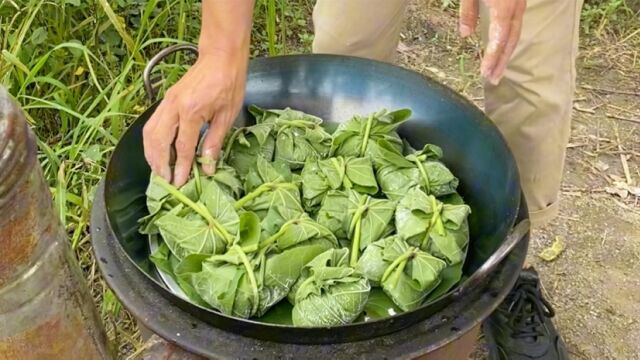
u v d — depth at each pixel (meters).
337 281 0.81
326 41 1.17
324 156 1.01
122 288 0.80
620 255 1.36
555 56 1.03
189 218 0.88
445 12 1.86
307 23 1.78
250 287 0.80
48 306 0.64
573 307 1.28
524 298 1.16
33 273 0.62
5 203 0.56
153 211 0.90
